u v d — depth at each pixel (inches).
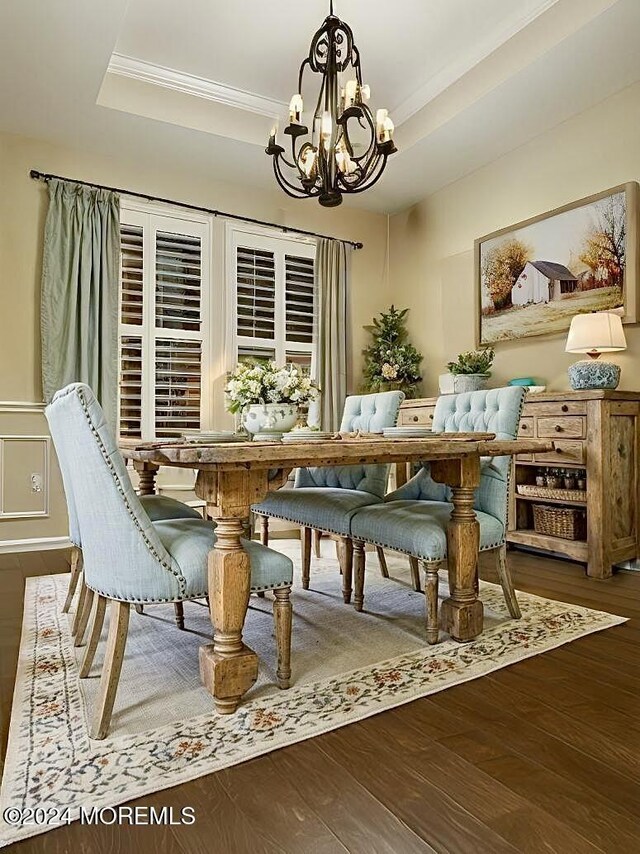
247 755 55.5
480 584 119.0
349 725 61.4
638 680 72.2
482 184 182.7
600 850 42.7
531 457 142.8
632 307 137.9
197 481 69.6
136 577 61.5
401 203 210.7
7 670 76.7
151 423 176.9
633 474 133.3
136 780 51.6
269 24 134.5
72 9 113.2
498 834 44.4
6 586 119.0
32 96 141.2
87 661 74.4
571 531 136.0
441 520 88.3
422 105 163.9
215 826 45.7
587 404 129.2
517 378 167.5
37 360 159.0
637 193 138.0
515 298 167.6
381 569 125.5
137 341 176.2
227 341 189.6
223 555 64.7
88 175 168.1
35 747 57.2
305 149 111.5
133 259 175.5
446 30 136.6
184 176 182.9
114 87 147.4
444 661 77.9
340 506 102.0
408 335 213.6
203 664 67.1
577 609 100.7
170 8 128.7
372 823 45.8
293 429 104.7
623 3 111.8
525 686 70.6
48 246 158.2
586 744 57.4
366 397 130.4
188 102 157.5
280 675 70.1
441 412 115.4
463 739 58.4
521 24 131.7
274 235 199.5
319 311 203.8
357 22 133.3
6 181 156.3
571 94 143.4
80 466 61.8
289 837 44.4
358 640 86.6
